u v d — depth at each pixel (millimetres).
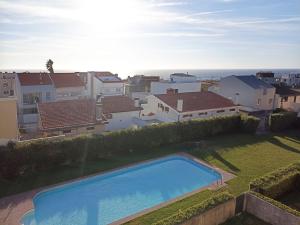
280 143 35594
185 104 44719
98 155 28844
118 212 20328
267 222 17406
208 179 25922
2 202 19812
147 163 28328
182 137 35094
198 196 21078
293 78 95312
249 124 39531
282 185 20156
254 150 32469
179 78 71000
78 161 27641
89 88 63562
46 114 34750
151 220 17672
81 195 22547
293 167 22266
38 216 19406
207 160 29172
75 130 34312
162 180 25719
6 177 23438
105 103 43625
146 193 23328
